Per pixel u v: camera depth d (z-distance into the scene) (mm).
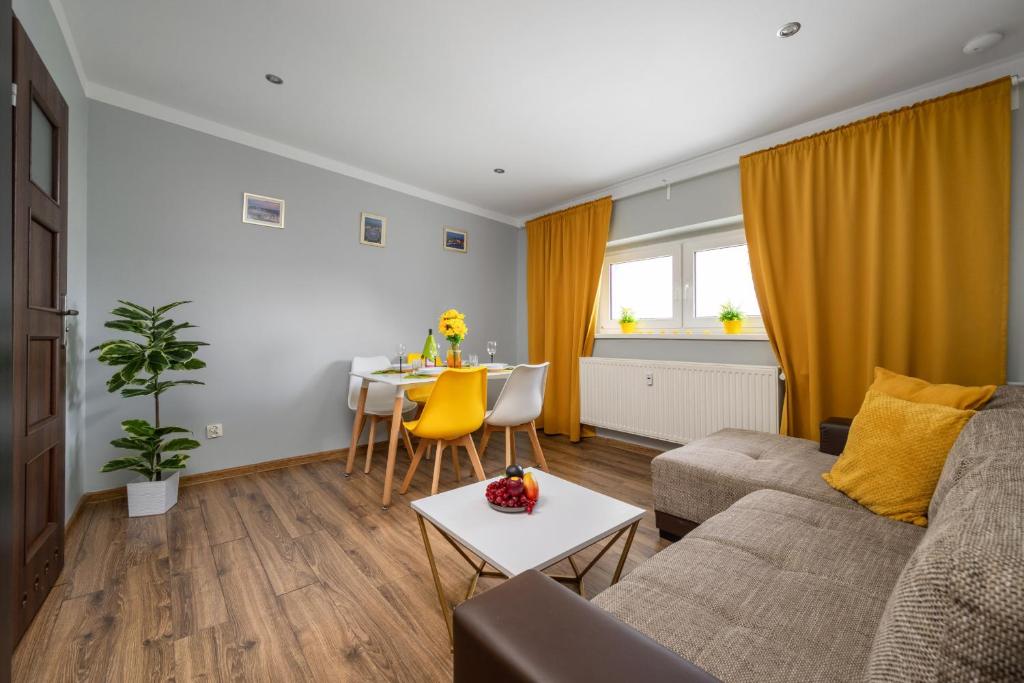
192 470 2729
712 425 3039
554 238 4262
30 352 1453
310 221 3225
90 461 2383
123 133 2477
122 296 2480
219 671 1201
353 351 3471
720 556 1086
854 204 2451
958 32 1877
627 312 3789
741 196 2912
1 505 784
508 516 1300
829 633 797
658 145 3004
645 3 1744
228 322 2859
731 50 2018
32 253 1481
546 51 2047
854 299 2469
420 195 3902
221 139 2818
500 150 3125
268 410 3035
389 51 2064
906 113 2283
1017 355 2047
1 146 797
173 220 2650
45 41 1695
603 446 3779
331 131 2879
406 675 1196
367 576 1686
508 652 575
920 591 451
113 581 1632
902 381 1866
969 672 376
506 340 4719
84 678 1173
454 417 2354
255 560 1797
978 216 2082
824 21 1824
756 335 2965
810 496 1531
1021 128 2047
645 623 828
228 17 1857
